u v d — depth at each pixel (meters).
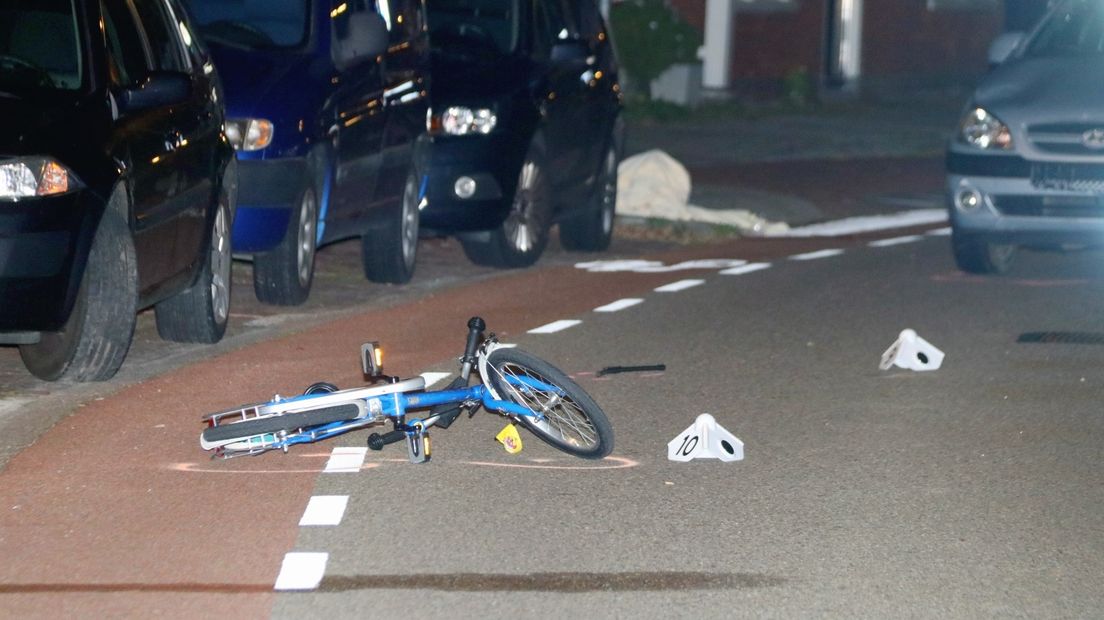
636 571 24.45
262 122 43.59
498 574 24.23
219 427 29.33
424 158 53.06
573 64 59.16
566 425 31.20
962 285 54.06
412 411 33.31
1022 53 56.69
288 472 29.64
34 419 33.28
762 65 130.38
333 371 38.41
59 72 35.94
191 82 36.94
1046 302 50.41
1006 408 35.72
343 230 48.47
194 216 39.06
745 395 36.75
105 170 34.59
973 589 23.89
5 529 26.17
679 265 58.91
